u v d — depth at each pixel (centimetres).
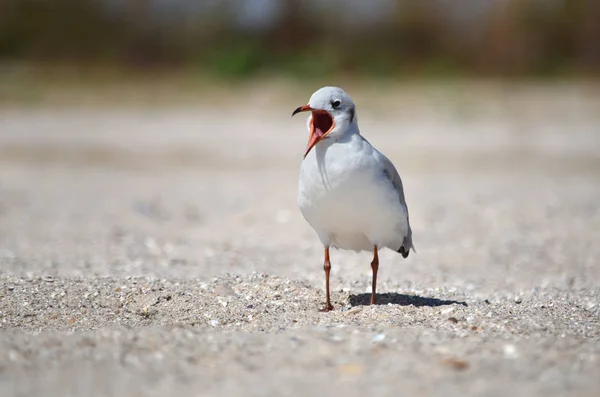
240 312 796
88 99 3294
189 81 3825
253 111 3072
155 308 807
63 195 1742
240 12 4459
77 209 1588
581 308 848
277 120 2888
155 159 2234
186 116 2961
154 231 1400
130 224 1454
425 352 622
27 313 779
